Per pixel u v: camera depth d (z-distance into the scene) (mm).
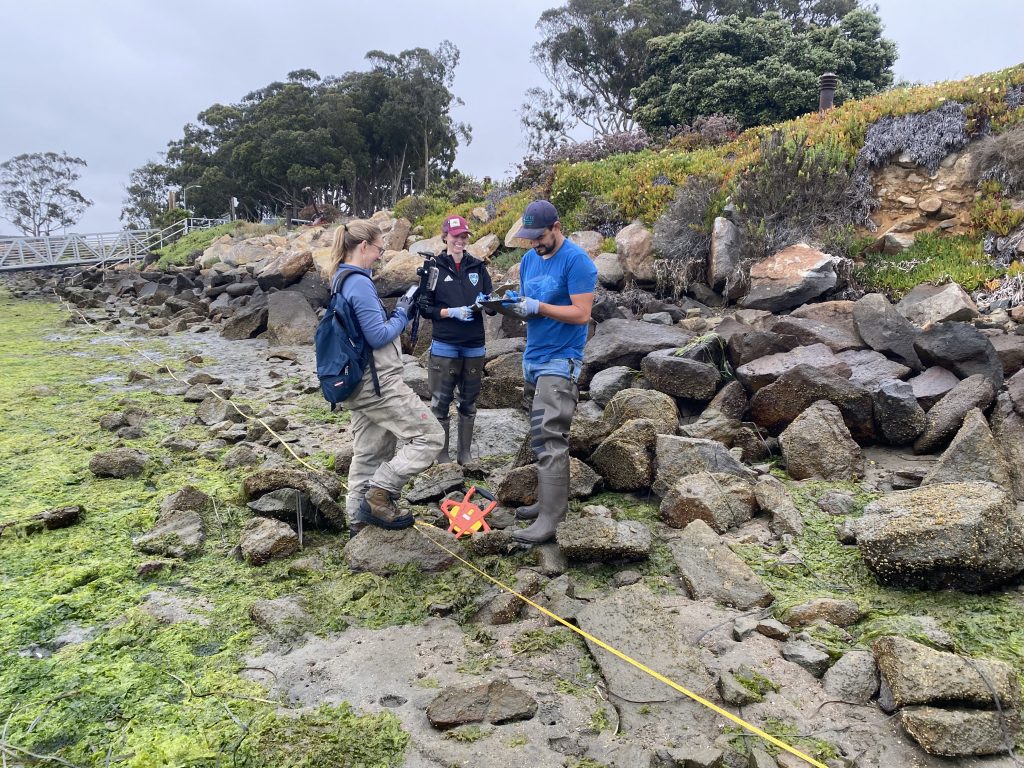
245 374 9578
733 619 3230
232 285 16219
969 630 2996
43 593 3639
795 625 3162
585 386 6965
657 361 6125
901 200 10531
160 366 9914
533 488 4527
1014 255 8922
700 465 4629
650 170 14141
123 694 2805
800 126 13453
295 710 2709
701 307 9688
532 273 4051
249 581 3791
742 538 4020
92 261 31172
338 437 6516
